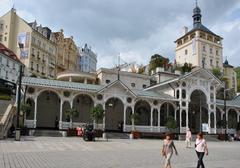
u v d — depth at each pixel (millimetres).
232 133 48625
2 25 71312
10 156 15117
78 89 37500
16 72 65125
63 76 51500
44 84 35844
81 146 23000
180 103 43938
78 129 34438
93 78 51969
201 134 12398
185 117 46188
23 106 32719
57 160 14414
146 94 42312
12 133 28516
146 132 39781
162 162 15078
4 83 45875
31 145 21609
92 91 38312
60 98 37219
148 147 24875
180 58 94750
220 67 91000
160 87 48750
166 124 41125
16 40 70438
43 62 74750
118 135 37188
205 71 46281
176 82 44688
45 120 40906
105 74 51906
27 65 68375
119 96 40156
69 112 36344
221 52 92375
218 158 18188
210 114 46500
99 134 34938
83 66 135500
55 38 82625
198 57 86750
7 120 28484
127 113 45469
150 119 43500
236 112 50344
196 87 45875
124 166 13281
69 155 16734
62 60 86188
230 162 16078
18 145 21141
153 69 73000
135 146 25375
